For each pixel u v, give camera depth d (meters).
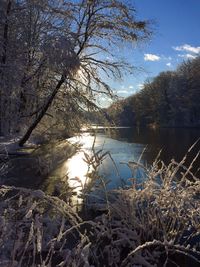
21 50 19.16
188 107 82.88
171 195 5.52
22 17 19.38
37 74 20.28
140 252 5.04
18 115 19.91
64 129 22.12
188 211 5.51
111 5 20.11
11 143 20.31
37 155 17.42
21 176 12.35
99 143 28.22
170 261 5.23
